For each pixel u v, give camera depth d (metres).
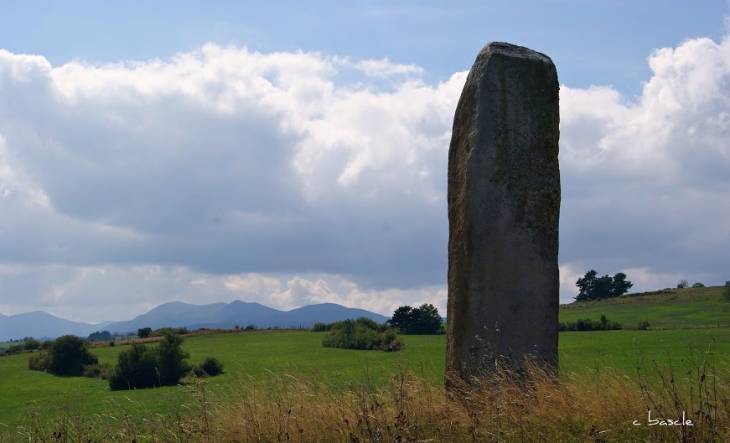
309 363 29.77
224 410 9.81
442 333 54.03
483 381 9.75
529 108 10.79
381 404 9.14
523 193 10.67
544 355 10.48
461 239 10.83
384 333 43.03
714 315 69.69
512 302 10.52
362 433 8.59
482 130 10.76
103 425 10.39
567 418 8.58
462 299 10.70
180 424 9.37
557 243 10.76
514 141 10.72
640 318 69.62
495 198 10.65
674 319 66.38
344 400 9.68
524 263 10.58
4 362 43.59
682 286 113.00
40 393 26.11
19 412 16.44
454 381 10.59
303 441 8.90
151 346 30.31
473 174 10.71
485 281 10.57
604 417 8.55
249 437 9.06
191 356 39.88
